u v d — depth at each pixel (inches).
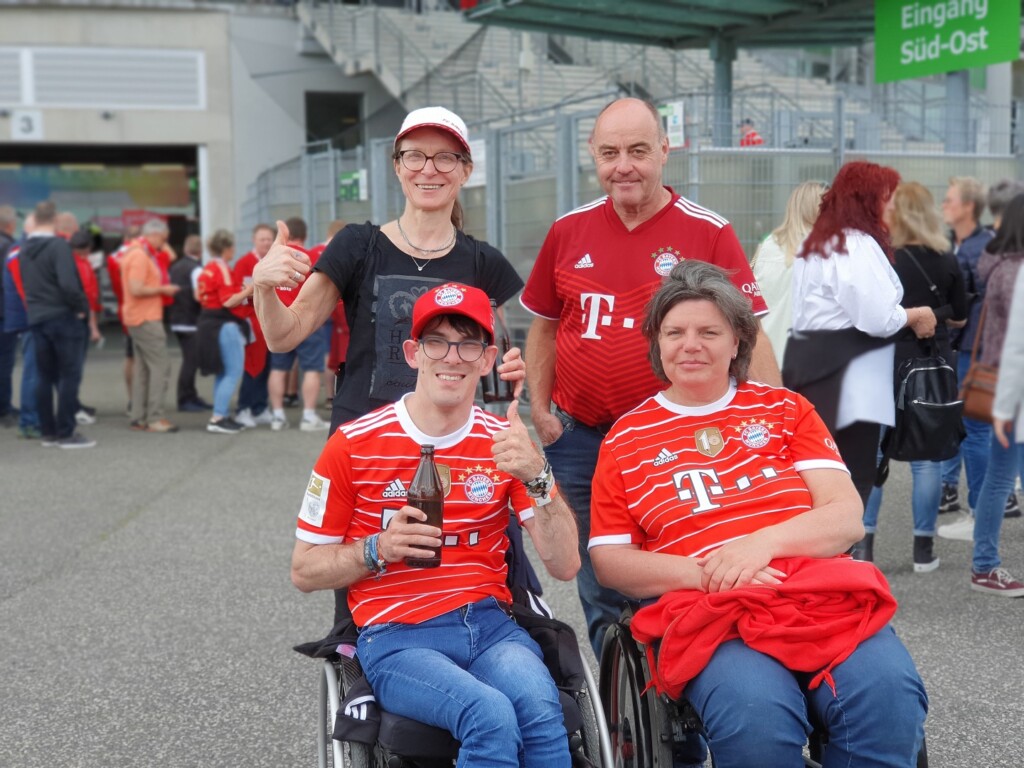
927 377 182.2
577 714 104.1
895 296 169.2
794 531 108.3
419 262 129.0
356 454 108.7
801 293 176.4
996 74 662.5
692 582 107.9
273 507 294.2
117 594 218.1
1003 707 156.4
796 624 102.0
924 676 168.1
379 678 104.7
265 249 404.8
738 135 377.7
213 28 896.9
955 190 253.4
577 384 138.2
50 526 276.1
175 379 620.7
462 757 97.6
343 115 946.7
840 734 100.7
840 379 172.2
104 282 924.0
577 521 142.0
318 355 422.3
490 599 111.0
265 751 147.9
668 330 114.5
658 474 114.5
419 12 914.7
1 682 172.7
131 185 924.6
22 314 406.0
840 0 483.8
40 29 869.8
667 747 107.6
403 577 109.0
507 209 423.2
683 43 577.6
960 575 218.7
